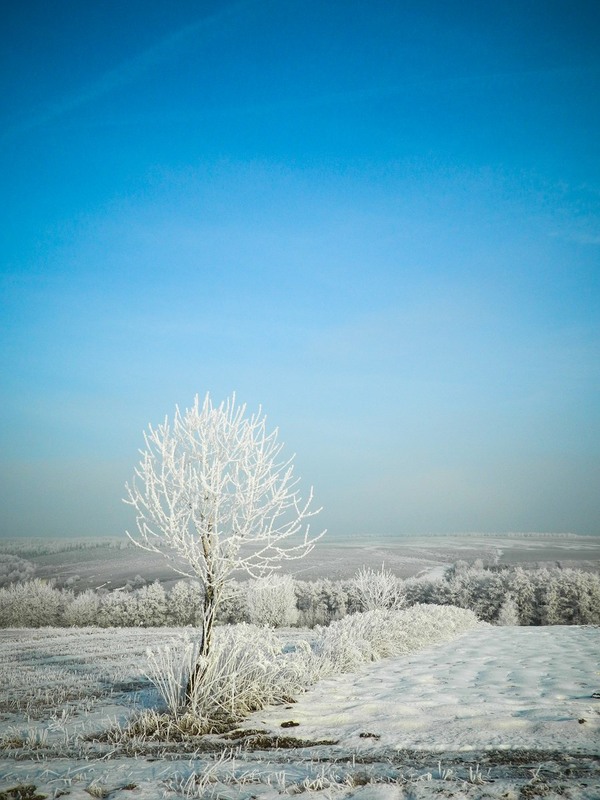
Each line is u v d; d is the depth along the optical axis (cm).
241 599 3619
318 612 4522
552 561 9125
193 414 809
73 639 2466
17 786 464
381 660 1182
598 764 468
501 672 976
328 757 532
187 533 786
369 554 10950
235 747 590
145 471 782
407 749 541
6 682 1152
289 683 835
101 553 10412
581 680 883
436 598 5025
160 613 4906
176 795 429
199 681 743
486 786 418
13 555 10506
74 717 795
